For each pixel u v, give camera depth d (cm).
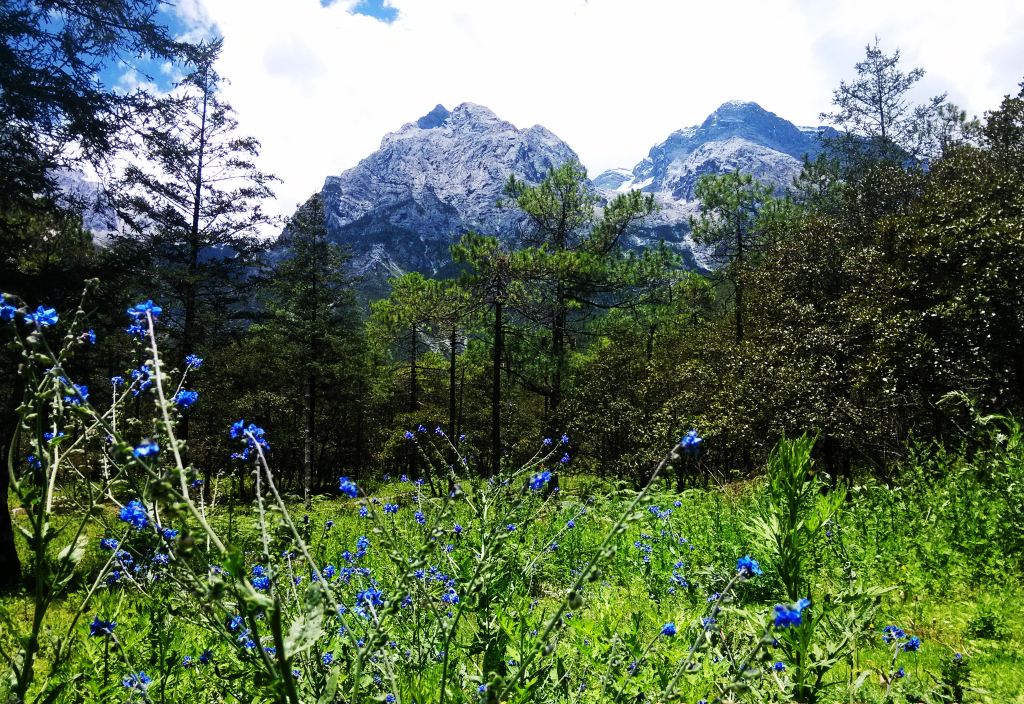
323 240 3031
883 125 3167
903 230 1659
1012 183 1577
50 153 1128
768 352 1747
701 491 1029
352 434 4388
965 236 1377
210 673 255
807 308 1811
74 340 169
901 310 1477
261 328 2861
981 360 1280
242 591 131
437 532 242
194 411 2120
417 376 4206
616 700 224
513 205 2511
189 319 1966
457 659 220
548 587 379
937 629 462
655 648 265
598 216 2477
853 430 1498
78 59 1144
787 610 178
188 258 1981
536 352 2123
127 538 185
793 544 272
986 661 398
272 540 205
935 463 792
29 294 1012
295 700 135
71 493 184
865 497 744
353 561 372
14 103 1035
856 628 254
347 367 3262
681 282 2459
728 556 554
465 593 205
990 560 558
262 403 3033
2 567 816
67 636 203
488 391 3194
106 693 242
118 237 1820
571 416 2081
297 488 3447
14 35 1042
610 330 2323
